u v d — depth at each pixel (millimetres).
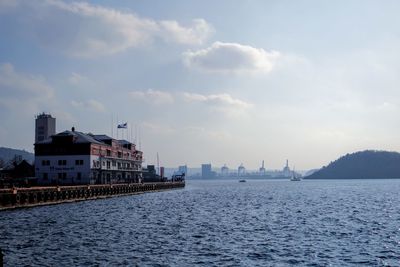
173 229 53844
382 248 41500
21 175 132500
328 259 36688
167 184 187750
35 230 51281
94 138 149125
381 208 86812
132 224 58531
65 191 94625
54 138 131000
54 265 33562
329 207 89812
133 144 175125
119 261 35156
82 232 50281
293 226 57281
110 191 120062
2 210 73562
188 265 34219
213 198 124562
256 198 125188
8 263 34031
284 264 34844
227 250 40188
